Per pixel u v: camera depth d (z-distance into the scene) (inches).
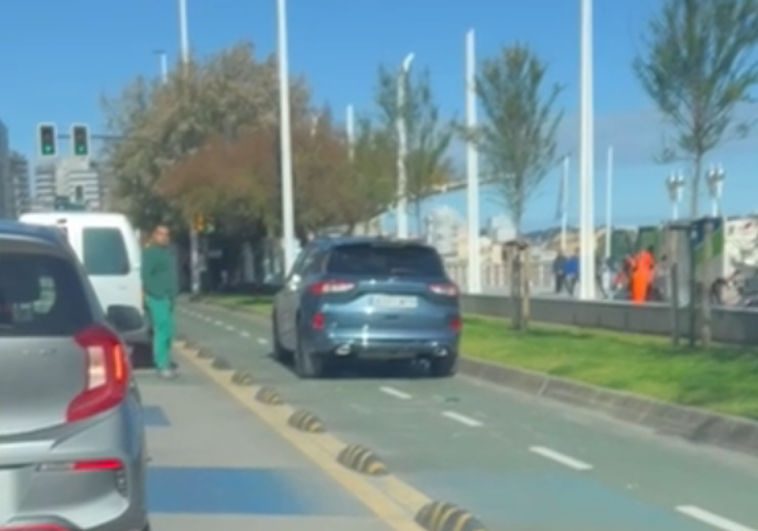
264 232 2004.2
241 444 533.3
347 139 1834.4
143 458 281.1
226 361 879.1
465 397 701.3
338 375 810.2
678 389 636.7
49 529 260.8
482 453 515.5
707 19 816.9
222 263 2394.2
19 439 261.0
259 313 1535.4
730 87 826.2
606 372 719.1
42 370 264.8
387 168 1678.2
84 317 274.2
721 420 541.6
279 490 436.1
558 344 901.2
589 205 1106.1
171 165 2105.1
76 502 264.4
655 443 539.8
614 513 402.0
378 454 509.7
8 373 262.5
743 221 1460.4
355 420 609.9
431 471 474.9
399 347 753.6
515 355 836.6
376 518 394.6
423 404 671.1
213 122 2146.9
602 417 620.1
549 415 626.5
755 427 515.2
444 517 374.6
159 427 580.7
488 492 435.2
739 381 653.9
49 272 276.4
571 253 2086.6
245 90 2138.3
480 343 927.0
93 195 2783.0
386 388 743.7
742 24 816.3
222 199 1843.0
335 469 476.7
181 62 2187.5
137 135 2215.8
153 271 780.6
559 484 449.4
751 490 438.6
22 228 285.9
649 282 1357.0
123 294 832.9
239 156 1850.4
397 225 1772.9
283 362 903.7
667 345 860.6
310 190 1791.3
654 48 1332.4
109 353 272.4
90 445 265.3
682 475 466.6
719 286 1253.1
